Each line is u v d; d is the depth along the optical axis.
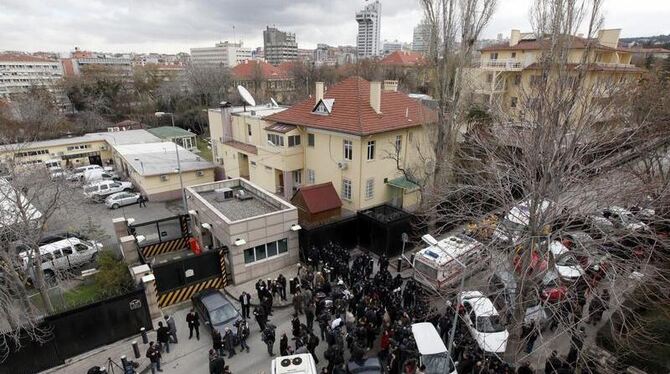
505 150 15.47
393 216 22.28
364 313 15.04
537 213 11.69
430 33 19.19
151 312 16.81
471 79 21.06
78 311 14.59
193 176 33.88
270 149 28.06
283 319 16.61
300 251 21.30
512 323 13.05
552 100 11.03
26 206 16.00
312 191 23.14
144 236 22.89
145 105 69.12
